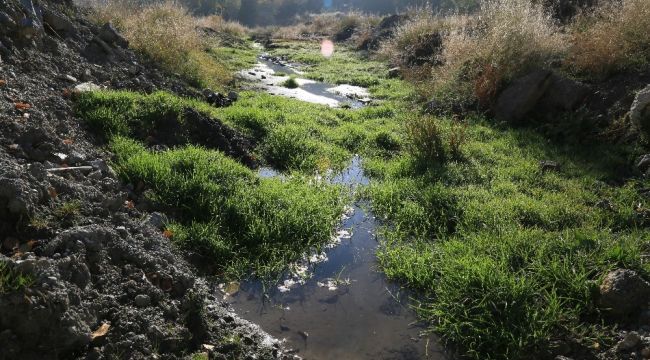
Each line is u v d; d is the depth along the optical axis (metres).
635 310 3.78
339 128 8.43
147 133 6.05
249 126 7.67
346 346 3.71
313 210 5.46
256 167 6.60
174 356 3.14
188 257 4.45
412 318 4.05
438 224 5.38
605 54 8.07
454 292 4.10
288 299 4.22
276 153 7.01
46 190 3.80
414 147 7.22
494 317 3.84
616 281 3.84
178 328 3.34
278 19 64.38
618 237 4.70
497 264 4.39
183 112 6.48
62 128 5.23
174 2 12.71
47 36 6.76
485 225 5.08
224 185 5.38
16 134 4.46
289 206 5.39
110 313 3.18
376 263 4.81
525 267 4.31
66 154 4.73
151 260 3.79
